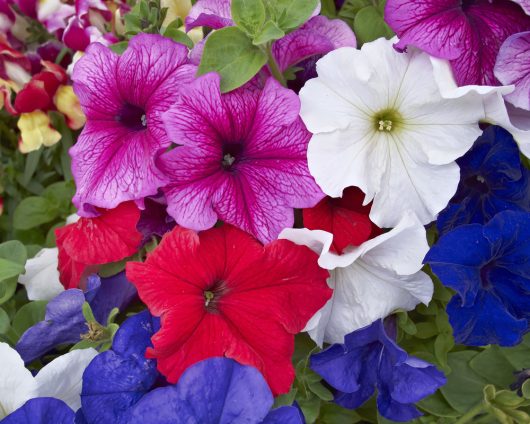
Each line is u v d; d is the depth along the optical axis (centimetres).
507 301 35
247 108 35
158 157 34
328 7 41
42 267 42
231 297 35
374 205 35
